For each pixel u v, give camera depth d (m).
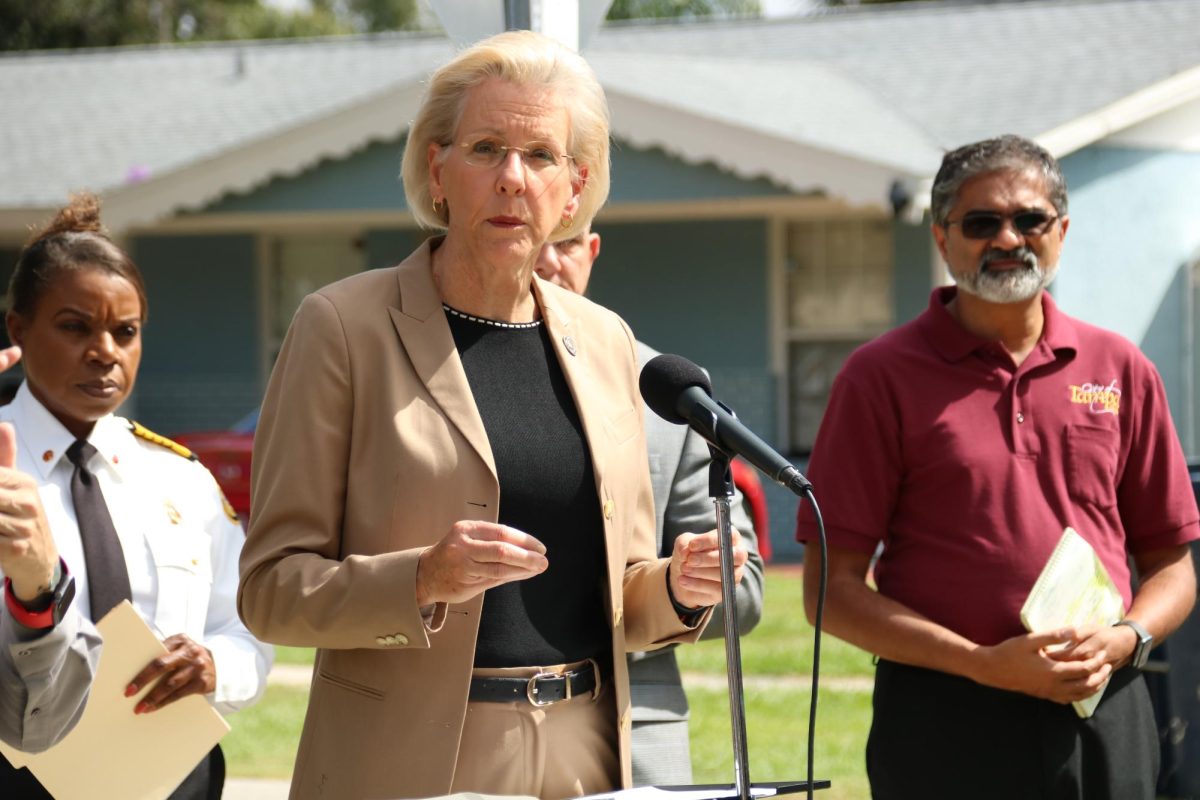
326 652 3.24
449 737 3.07
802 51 19.31
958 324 4.36
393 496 3.11
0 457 2.65
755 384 16.62
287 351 3.23
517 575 2.86
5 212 17.80
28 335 3.71
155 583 3.74
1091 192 14.80
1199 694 6.36
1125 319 14.97
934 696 4.18
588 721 3.25
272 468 3.16
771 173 14.54
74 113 20.89
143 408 18.20
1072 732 4.11
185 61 22.42
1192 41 16.81
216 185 16.06
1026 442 4.25
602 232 16.94
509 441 3.21
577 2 4.47
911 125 15.73
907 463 4.30
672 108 14.80
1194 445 15.16
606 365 3.46
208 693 3.59
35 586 2.68
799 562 15.45
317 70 21.38
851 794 6.84
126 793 3.45
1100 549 4.25
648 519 3.51
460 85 3.25
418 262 3.33
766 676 9.76
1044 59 17.11
